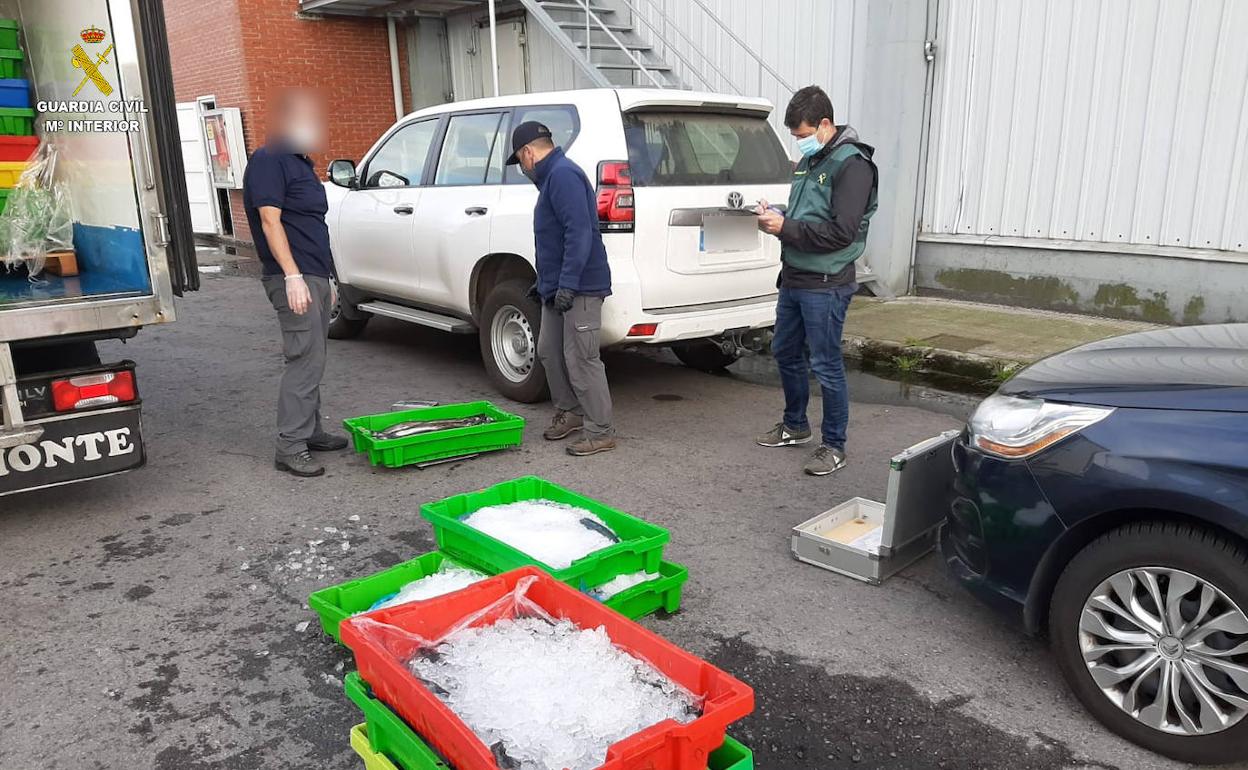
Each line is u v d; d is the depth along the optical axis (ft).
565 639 8.64
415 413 17.80
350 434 18.10
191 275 14.42
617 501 14.99
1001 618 11.18
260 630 11.12
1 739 9.07
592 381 16.70
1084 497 8.73
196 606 11.72
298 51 43.39
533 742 7.01
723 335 19.61
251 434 18.85
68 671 10.27
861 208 14.14
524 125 15.61
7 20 16.22
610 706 7.51
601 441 17.28
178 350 26.58
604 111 17.65
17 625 11.28
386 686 7.85
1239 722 8.01
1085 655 8.98
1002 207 26.73
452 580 10.84
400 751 7.70
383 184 23.43
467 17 44.86
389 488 15.76
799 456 17.04
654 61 35.06
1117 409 8.77
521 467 16.67
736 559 12.89
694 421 19.31
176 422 19.71
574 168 15.49
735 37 30.35
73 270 16.05
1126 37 23.39
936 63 27.14
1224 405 8.22
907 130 27.66
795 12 30.42
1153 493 8.25
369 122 46.03
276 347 26.84
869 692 9.76
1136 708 8.72
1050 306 26.43
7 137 15.69
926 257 28.86
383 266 23.27
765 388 21.98
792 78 31.07
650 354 25.62
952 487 10.46
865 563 12.10
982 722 9.23
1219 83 22.11
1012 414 9.56
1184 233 23.39
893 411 19.77
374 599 10.93
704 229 18.10
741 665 10.27
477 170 20.29
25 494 15.66
